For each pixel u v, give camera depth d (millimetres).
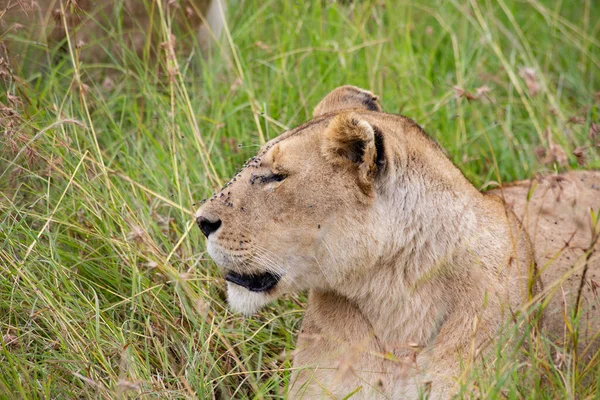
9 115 10398
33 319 9398
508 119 13594
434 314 8398
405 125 8664
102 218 10523
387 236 8336
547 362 8328
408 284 8414
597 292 9195
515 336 8242
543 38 16172
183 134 11992
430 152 8586
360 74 13992
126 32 13062
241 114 13133
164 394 8539
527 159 13125
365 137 8031
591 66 15625
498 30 16234
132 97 12836
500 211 8969
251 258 8430
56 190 10859
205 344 9023
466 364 8109
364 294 8523
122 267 10375
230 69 13617
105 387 8633
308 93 13586
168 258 9883
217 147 12406
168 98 12500
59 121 10188
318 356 8766
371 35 15234
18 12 12297
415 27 15812
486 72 14875
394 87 13820
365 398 8398
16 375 8352
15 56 12234
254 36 14578
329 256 8383
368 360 8508
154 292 9945
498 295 8352
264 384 9016
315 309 8938
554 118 13891
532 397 7766
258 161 8555
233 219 8422
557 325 8914
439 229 8391
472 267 8391
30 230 9852
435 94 14477
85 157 10461
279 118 13117
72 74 12656
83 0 12680
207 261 10672
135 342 9352
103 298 9953
